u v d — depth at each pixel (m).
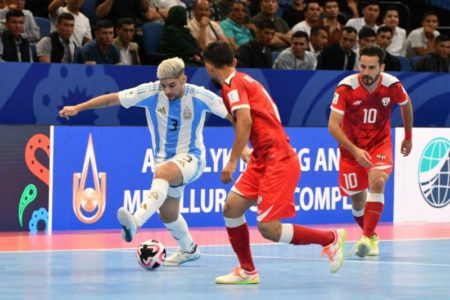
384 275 18.19
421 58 33.44
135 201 26.97
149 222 27.34
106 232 25.81
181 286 16.52
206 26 31.97
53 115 25.80
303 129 28.64
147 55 30.59
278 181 16.44
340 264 16.94
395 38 36.31
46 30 30.89
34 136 25.64
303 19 37.06
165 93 18.69
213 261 20.27
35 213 25.81
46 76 25.55
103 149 26.55
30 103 25.47
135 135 26.91
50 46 28.42
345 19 39.66
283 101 28.30
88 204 26.41
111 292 15.72
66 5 32.22
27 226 25.75
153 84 19.19
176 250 22.08
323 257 20.94
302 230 16.73
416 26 43.72
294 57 31.05
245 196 16.77
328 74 28.86
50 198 25.95
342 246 17.02
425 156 30.27
